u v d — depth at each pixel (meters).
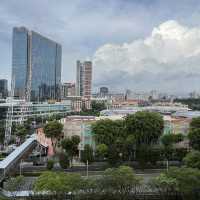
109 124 159.75
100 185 95.38
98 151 145.38
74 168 143.12
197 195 97.06
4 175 121.38
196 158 118.38
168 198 100.75
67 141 150.12
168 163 150.75
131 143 150.75
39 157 169.62
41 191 95.25
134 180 97.12
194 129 158.25
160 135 165.00
